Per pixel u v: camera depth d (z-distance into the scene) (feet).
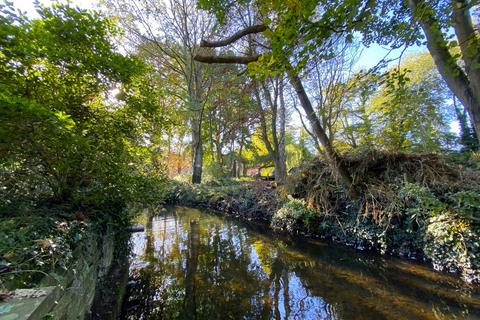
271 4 6.22
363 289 12.30
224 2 10.27
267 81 32.48
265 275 14.60
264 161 67.15
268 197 28.68
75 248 6.95
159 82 36.88
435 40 5.79
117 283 11.62
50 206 8.77
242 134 58.23
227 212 35.47
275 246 19.89
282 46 5.95
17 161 7.37
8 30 6.15
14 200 7.93
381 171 18.26
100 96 10.02
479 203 11.95
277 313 10.75
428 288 11.78
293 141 69.77
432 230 13.48
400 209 15.43
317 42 5.86
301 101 19.57
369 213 17.02
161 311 11.05
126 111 10.91
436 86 33.42
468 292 11.12
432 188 14.94
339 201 20.03
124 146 10.74
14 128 5.82
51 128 6.11
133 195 11.86
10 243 5.06
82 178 9.95
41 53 7.06
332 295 11.92
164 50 41.27
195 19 38.75
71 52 7.97
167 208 40.63
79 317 7.12
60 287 5.21
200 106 38.68
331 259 16.49
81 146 7.47
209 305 11.49
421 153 17.20
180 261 17.02
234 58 12.36
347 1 5.12
